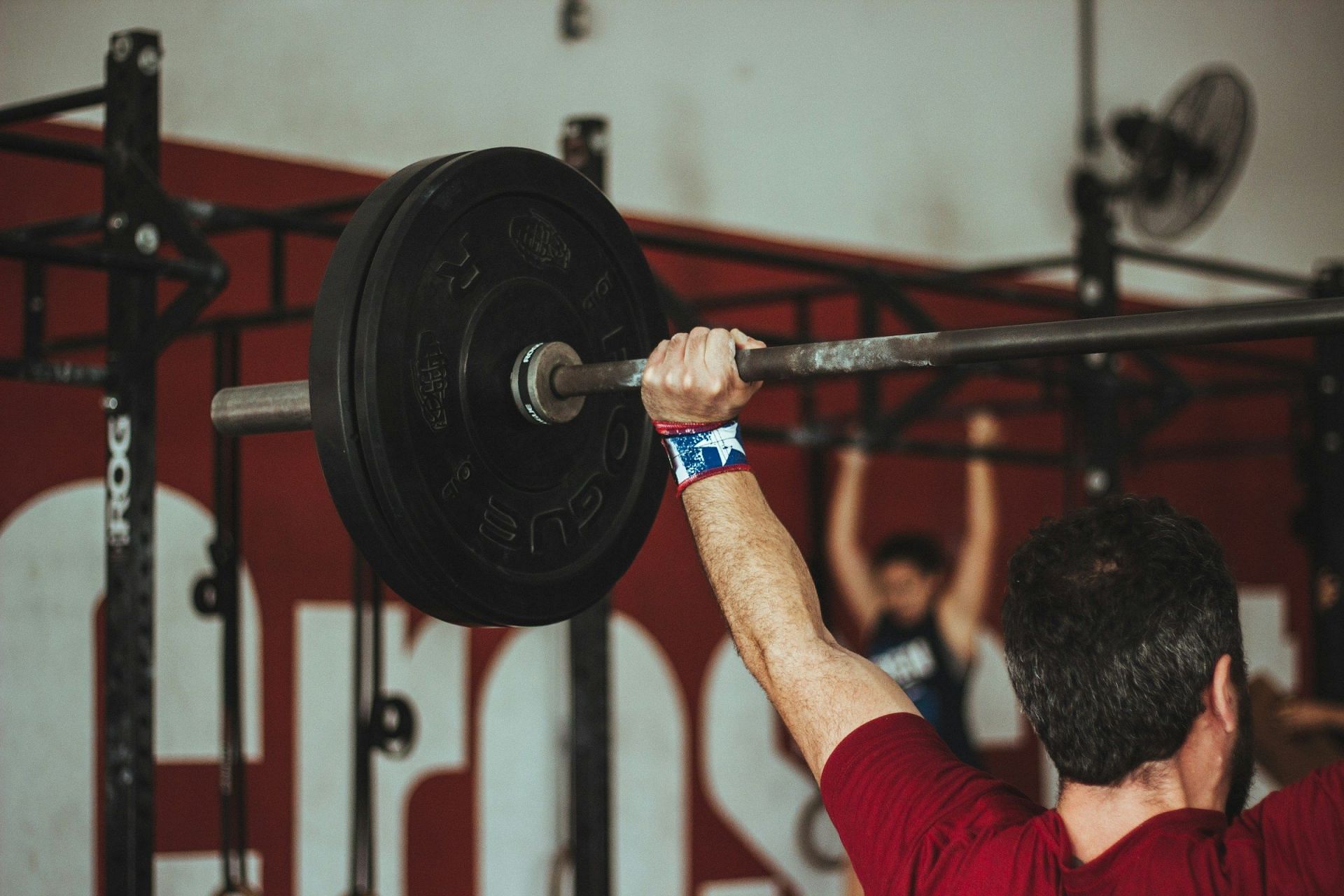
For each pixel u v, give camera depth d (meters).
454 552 1.47
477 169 1.49
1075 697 1.17
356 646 2.93
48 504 3.53
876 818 1.24
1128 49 6.19
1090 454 3.68
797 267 3.43
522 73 4.50
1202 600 1.16
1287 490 6.41
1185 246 6.37
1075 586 1.19
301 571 3.90
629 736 4.44
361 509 1.43
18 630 3.46
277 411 1.53
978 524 4.43
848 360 1.36
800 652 1.32
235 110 3.92
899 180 5.41
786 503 4.81
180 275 2.26
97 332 3.66
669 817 4.50
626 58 4.73
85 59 3.71
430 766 4.07
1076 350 1.29
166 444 3.70
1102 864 1.13
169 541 3.70
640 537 1.71
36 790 3.46
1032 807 1.26
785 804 4.77
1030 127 5.82
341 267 1.43
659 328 1.74
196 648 3.72
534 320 1.58
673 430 1.42
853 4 5.34
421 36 4.30
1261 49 6.72
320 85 4.09
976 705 5.23
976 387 5.39
